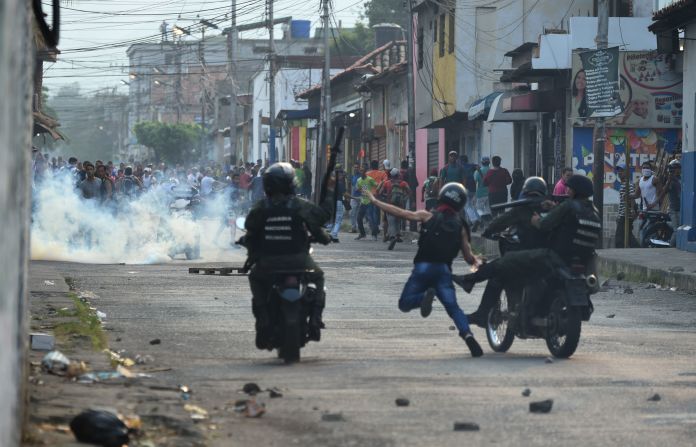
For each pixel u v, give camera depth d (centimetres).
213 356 1928
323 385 1622
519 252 1991
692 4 4231
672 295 3250
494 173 5509
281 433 1287
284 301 1819
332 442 1243
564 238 1966
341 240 6253
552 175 6000
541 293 1966
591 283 1927
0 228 731
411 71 6925
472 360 1906
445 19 7206
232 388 1580
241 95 17000
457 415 1407
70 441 1155
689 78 4469
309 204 1850
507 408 1458
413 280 1992
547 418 1395
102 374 1609
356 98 10625
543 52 5494
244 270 1880
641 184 4703
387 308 2806
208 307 2766
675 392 1590
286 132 13325
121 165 8862
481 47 6912
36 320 2244
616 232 4797
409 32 6944
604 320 2634
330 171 1867
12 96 809
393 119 9112
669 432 1318
